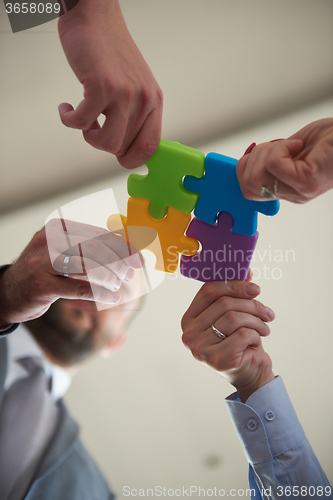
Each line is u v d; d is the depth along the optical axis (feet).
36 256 2.66
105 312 4.77
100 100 1.91
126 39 2.01
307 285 7.13
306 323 6.91
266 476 2.53
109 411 6.31
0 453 3.70
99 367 6.56
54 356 4.61
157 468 6.00
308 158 1.63
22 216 8.52
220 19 7.03
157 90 2.04
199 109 7.89
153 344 6.80
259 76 7.59
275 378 2.65
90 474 4.01
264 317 2.43
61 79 7.39
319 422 6.31
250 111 7.98
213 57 7.38
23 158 8.13
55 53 7.13
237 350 2.34
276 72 7.55
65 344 4.68
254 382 2.60
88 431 6.11
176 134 8.14
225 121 8.06
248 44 7.25
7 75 7.23
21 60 7.12
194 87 7.68
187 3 6.87
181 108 7.88
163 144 2.15
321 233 7.42
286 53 7.36
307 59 7.41
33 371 4.35
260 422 2.52
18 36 6.95
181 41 7.22
